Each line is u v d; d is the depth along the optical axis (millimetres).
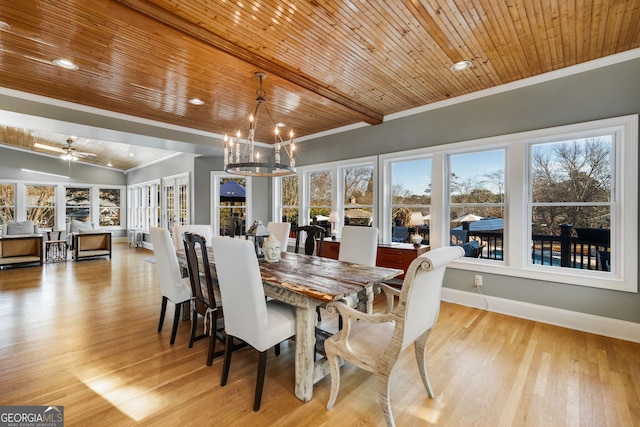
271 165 2648
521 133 3250
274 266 2607
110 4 1922
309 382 1892
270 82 3166
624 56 2693
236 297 1907
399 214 4473
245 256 1782
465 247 3803
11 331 2906
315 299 1911
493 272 3457
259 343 1810
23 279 5035
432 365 2291
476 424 1673
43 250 6324
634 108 2656
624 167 2723
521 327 2996
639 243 2656
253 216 6395
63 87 3340
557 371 2197
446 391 1974
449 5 2074
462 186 3834
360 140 4773
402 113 4230
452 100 3754
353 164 4891
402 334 1493
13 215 8703
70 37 2395
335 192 5180
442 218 3898
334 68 2990
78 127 4016
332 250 4637
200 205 6801
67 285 4656
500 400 1881
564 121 2994
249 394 1940
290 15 2172
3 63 2803
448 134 3803
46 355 2434
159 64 2824
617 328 2742
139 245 9148
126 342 2680
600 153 2924
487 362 2334
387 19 2223
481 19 2230
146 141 4906
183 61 2762
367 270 2457
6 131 6512
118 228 10664
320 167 5402
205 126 4906
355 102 3896
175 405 1823
